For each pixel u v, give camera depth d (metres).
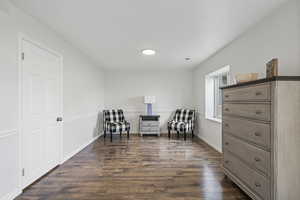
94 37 3.26
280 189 1.70
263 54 2.62
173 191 2.40
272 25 2.41
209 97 5.17
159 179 2.75
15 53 2.24
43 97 2.84
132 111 6.58
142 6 2.21
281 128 1.71
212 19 2.56
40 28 2.70
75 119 4.02
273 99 1.73
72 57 3.81
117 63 5.40
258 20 2.62
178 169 3.14
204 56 4.59
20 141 2.33
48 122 2.98
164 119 6.57
